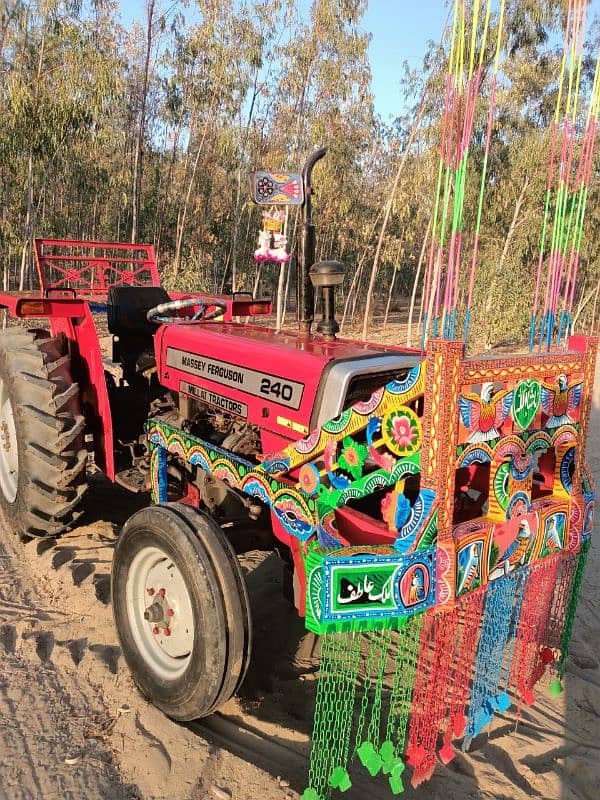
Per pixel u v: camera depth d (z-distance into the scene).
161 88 20.22
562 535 2.27
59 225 17.83
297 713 2.47
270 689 2.62
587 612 3.48
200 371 2.90
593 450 6.57
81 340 3.60
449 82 1.85
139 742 2.15
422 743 1.99
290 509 2.09
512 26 15.75
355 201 21.08
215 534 2.18
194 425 3.04
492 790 2.13
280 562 3.66
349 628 1.77
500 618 2.15
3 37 13.88
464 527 1.97
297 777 2.12
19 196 18.12
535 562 2.19
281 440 2.44
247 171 19.81
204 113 18.80
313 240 2.73
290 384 2.35
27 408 3.35
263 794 1.98
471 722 2.17
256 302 3.86
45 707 2.33
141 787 1.97
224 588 2.09
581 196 2.19
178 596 2.32
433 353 1.74
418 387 1.81
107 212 24.94
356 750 2.05
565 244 2.25
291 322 20.81
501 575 2.07
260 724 2.38
